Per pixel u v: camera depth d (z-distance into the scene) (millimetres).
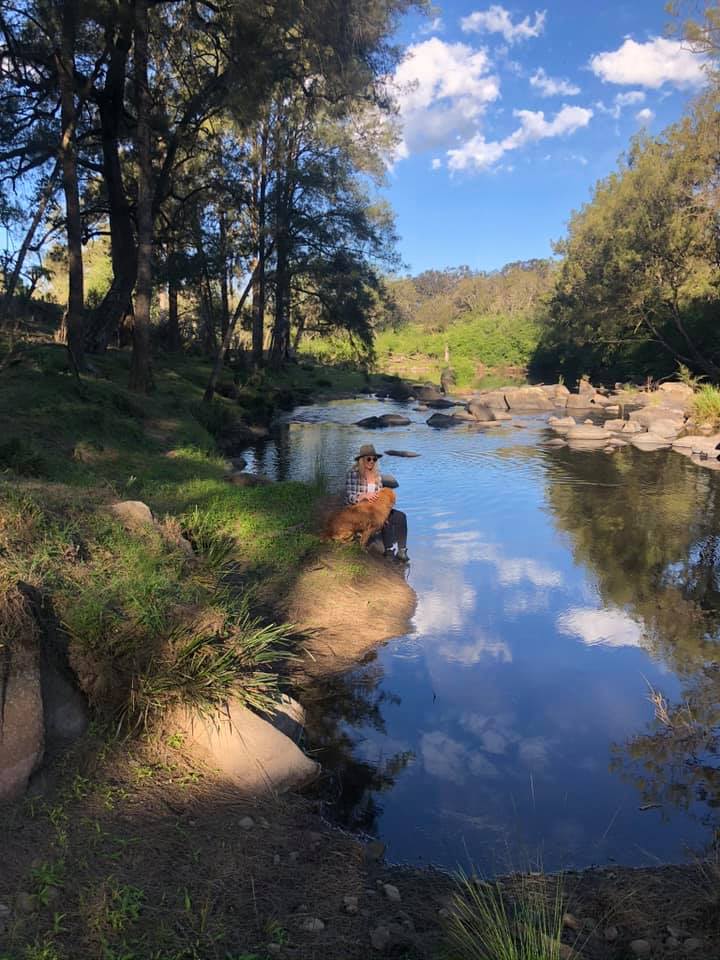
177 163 25969
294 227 32469
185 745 3760
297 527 8172
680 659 5727
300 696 5000
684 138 27422
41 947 2262
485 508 11070
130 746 3609
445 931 2654
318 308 42312
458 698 5027
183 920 2527
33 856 2715
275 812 3465
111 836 2941
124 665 3902
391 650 5852
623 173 39156
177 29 19500
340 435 21281
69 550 4605
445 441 19734
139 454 11867
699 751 4340
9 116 21125
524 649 5902
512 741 4449
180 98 23781
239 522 8078
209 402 20344
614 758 4254
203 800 3398
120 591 4410
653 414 23984
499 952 2400
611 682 5305
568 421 23891
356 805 3736
